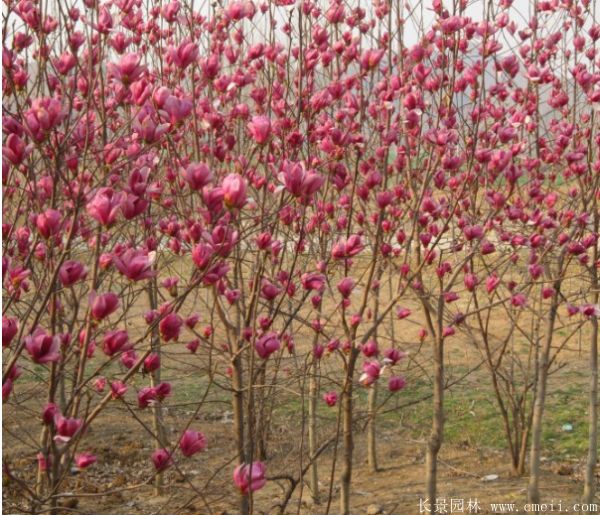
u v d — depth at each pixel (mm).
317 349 3605
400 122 4262
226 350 3617
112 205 2135
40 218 2225
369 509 5285
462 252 6648
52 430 2350
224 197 2309
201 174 2340
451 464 6156
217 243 2520
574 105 5023
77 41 3074
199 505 5227
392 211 4531
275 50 4207
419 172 4703
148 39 4684
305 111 4020
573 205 5125
